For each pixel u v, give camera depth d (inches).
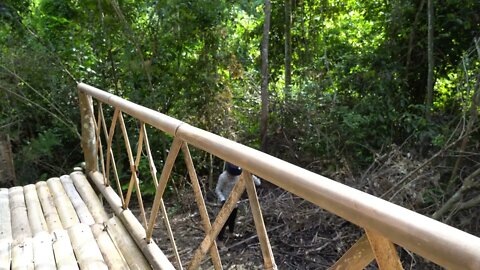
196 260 64.7
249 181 47.1
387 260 29.1
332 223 184.2
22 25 229.5
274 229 185.5
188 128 60.5
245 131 249.4
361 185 183.0
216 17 219.6
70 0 235.8
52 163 247.1
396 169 173.6
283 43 280.2
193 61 229.6
